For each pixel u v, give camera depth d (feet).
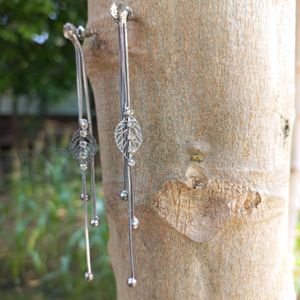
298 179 0.93
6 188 2.54
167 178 0.42
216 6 0.40
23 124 3.26
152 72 0.42
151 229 0.44
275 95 0.42
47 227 1.71
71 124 3.48
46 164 2.13
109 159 0.47
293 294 0.49
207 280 0.43
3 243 1.88
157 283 0.45
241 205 0.42
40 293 1.61
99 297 1.57
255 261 0.44
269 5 0.41
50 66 2.53
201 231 0.43
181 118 0.41
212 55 0.40
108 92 0.46
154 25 0.41
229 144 0.41
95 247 1.57
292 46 0.45
